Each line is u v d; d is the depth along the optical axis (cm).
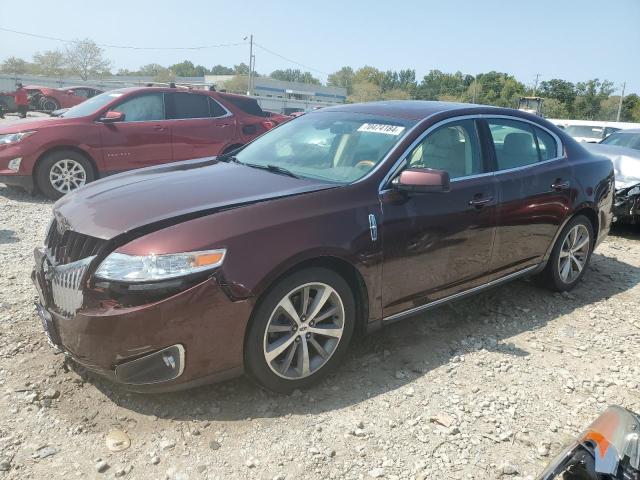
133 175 391
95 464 266
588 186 500
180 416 304
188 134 914
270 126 1014
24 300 436
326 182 362
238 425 300
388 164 365
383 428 305
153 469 266
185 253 282
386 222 348
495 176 422
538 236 462
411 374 362
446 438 300
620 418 219
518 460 287
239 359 302
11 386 321
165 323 278
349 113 442
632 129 961
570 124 1844
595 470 198
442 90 12094
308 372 329
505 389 351
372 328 360
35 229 661
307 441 290
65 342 296
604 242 739
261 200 321
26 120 859
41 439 281
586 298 517
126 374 283
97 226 297
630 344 426
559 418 325
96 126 837
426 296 386
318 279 321
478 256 412
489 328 439
